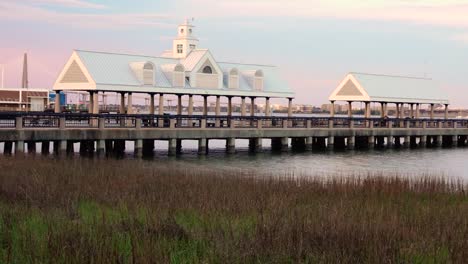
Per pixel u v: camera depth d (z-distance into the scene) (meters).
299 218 17.69
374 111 173.75
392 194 25.42
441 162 55.78
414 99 83.12
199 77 64.44
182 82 62.78
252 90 69.62
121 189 24.08
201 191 23.78
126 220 16.95
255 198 22.53
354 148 68.31
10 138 42.50
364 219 17.84
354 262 13.48
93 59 57.66
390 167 50.53
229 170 42.75
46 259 12.97
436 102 86.06
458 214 20.06
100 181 25.86
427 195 25.81
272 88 72.19
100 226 16.11
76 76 57.06
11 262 12.74
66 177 26.75
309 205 21.44
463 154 65.31
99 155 47.75
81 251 13.34
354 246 14.51
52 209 19.02
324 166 49.91
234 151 58.06
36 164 31.91
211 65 65.62
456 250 14.66
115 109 82.88
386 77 83.00
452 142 78.12
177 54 71.19
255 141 59.94
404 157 60.03
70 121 54.09
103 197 22.05
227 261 13.35
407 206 22.50
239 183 26.70
